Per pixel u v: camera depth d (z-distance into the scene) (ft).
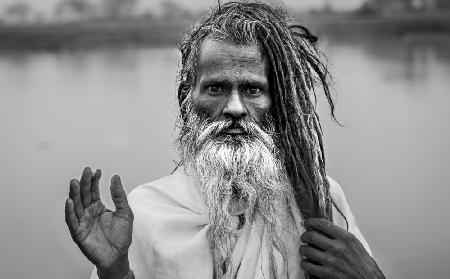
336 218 7.80
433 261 14.37
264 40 7.25
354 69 24.44
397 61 26.02
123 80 24.53
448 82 24.02
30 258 15.12
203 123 7.23
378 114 20.77
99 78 25.27
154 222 7.48
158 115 21.43
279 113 7.34
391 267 14.12
